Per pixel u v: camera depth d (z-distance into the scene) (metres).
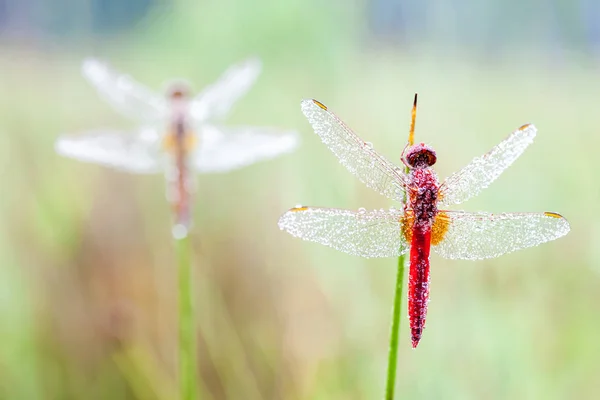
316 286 0.47
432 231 0.36
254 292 0.48
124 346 0.47
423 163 0.36
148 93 0.42
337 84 0.61
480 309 0.45
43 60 0.80
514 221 0.36
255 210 0.53
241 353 0.46
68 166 0.58
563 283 0.46
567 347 0.45
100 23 0.77
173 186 0.41
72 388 0.47
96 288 0.49
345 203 0.48
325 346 0.46
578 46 0.57
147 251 0.52
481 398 0.43
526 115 0.63
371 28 0.64
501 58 0.66
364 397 0.44
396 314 0.34
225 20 0.68
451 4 0.65
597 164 0.50
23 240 0.51
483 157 0.37
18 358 0.47
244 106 0.62
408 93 0.64
